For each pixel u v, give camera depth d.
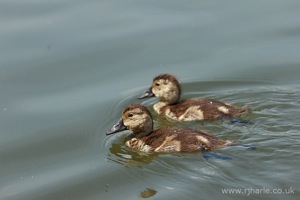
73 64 22.91
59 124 19.41
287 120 18.59
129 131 19.16
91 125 19.34
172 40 24.33
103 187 15.73
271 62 22.66
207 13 26.30
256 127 18.16
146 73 22.30
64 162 17.31
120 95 21.02
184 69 22.41
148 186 15.48
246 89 21.06
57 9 26.91
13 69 22.55
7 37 24.50
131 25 25.38
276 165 15.66
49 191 15.77
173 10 26.67
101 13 26.44
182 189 14.98
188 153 16.78
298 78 21.53
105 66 22.78
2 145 18.30
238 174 15.31
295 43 23.83
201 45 24.00
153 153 17.28
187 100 20.34
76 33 24.80
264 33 24.62
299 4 26.86
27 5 27.25
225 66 22.56
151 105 21.44
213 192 14.68
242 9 26.59
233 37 24.44
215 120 18.97
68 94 21.14
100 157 17.48
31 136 18.78
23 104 20.52
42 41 24.23
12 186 16.20
